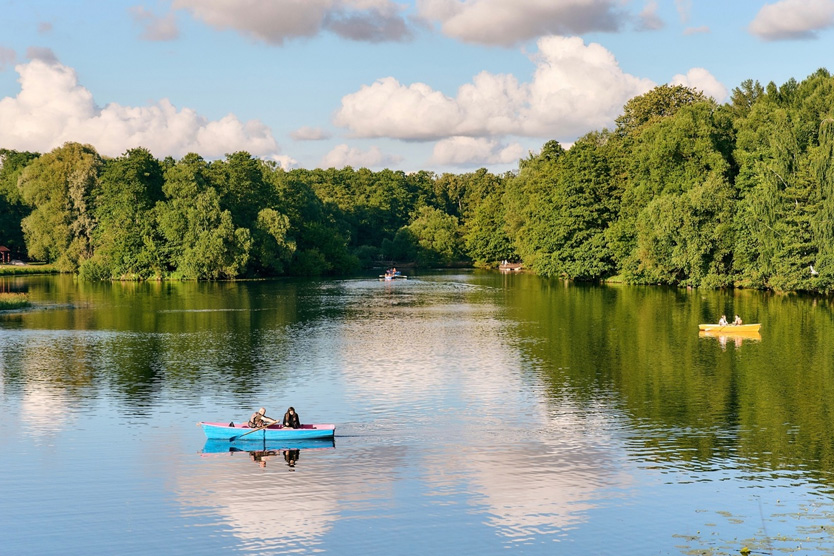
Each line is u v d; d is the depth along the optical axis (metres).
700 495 28.31
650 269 117.12
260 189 167.50
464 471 31.19
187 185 147.25
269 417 38.62
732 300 95.44
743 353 56.72
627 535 25.00
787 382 46.78
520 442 35.06
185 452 34.00
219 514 27.11
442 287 129.25
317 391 45.38
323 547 24.55
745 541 24.25
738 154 111.00
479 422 38.41
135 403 42.56
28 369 52.03
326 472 31.23
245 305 97.00
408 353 58.38
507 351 58.91
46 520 26.72
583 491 28.88
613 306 91.00
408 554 24.05
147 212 148.00
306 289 125.25
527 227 168.38
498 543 24.66
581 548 24.19
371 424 38.25
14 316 83.69
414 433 36.62
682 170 117.12
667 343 61.91
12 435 36.47
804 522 25.67
